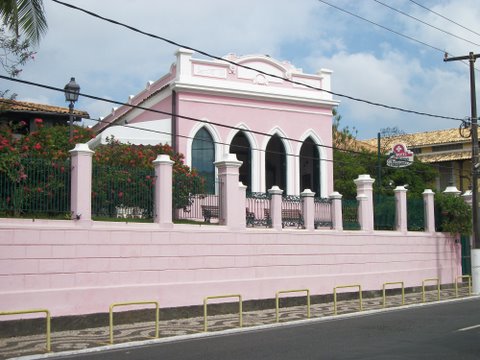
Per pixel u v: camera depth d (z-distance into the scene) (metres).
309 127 26.02
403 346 11.00
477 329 13.16
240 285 17.12
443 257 24.52
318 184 26.00
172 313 15.51
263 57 25.28
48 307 13.35
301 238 19.03
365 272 21.05
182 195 16.69
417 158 41.22
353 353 10.27
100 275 14.33
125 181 15.34
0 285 12.77
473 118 23.00
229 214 17.19
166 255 15.62
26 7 12.63
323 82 26.72
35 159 13.80
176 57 23.97
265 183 24.94
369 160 39.09
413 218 23.84
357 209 21.52
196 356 10.28
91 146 24.53
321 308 18.12
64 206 14.12
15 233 13.07
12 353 11.01
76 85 20.03
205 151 23.78
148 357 10.30
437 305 18.72
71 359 10.41
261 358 9.95
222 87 23.98
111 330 11.92
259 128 24.86
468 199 26.05
